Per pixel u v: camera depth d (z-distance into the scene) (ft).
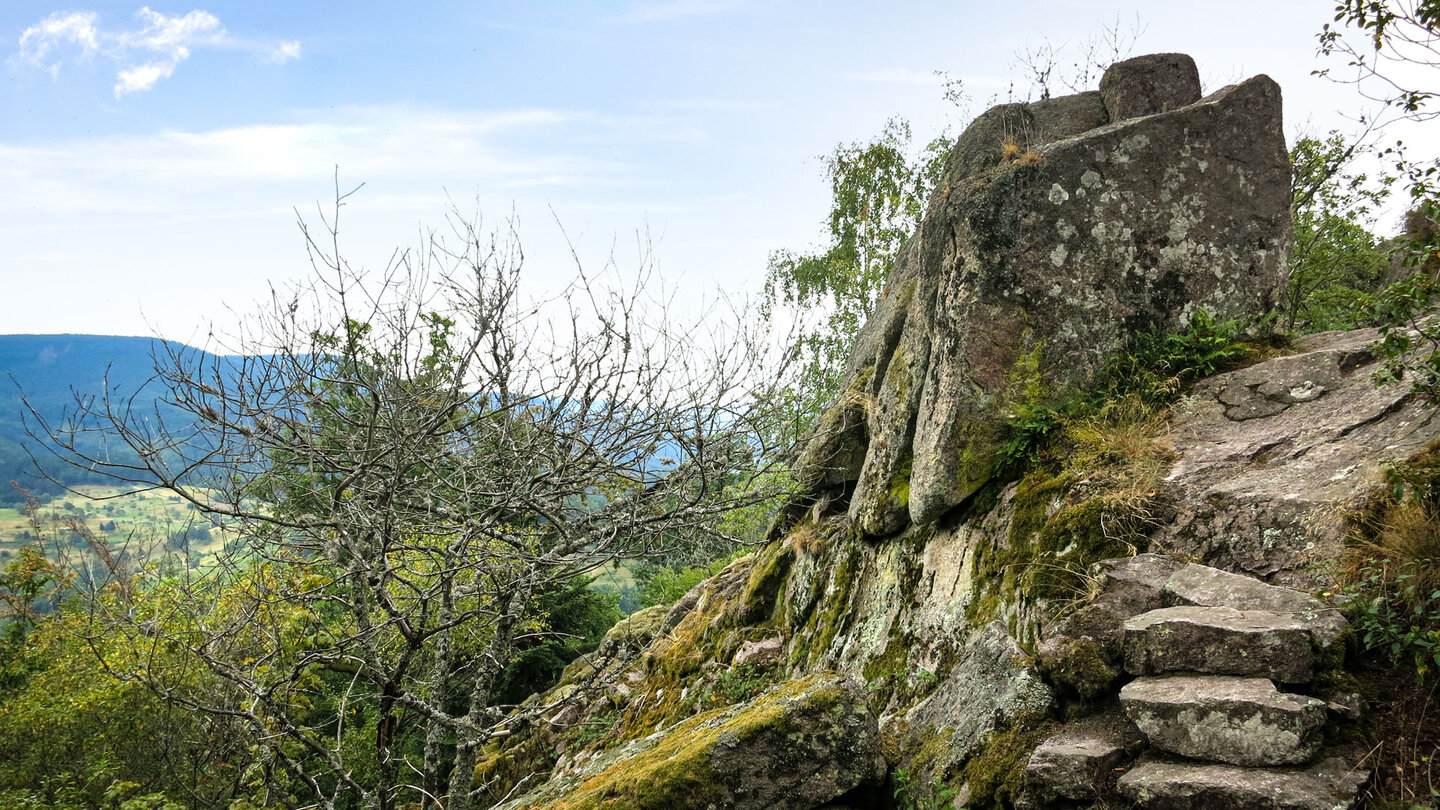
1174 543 13.04
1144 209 18.04
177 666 33.94
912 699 16.08
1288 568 11.37
